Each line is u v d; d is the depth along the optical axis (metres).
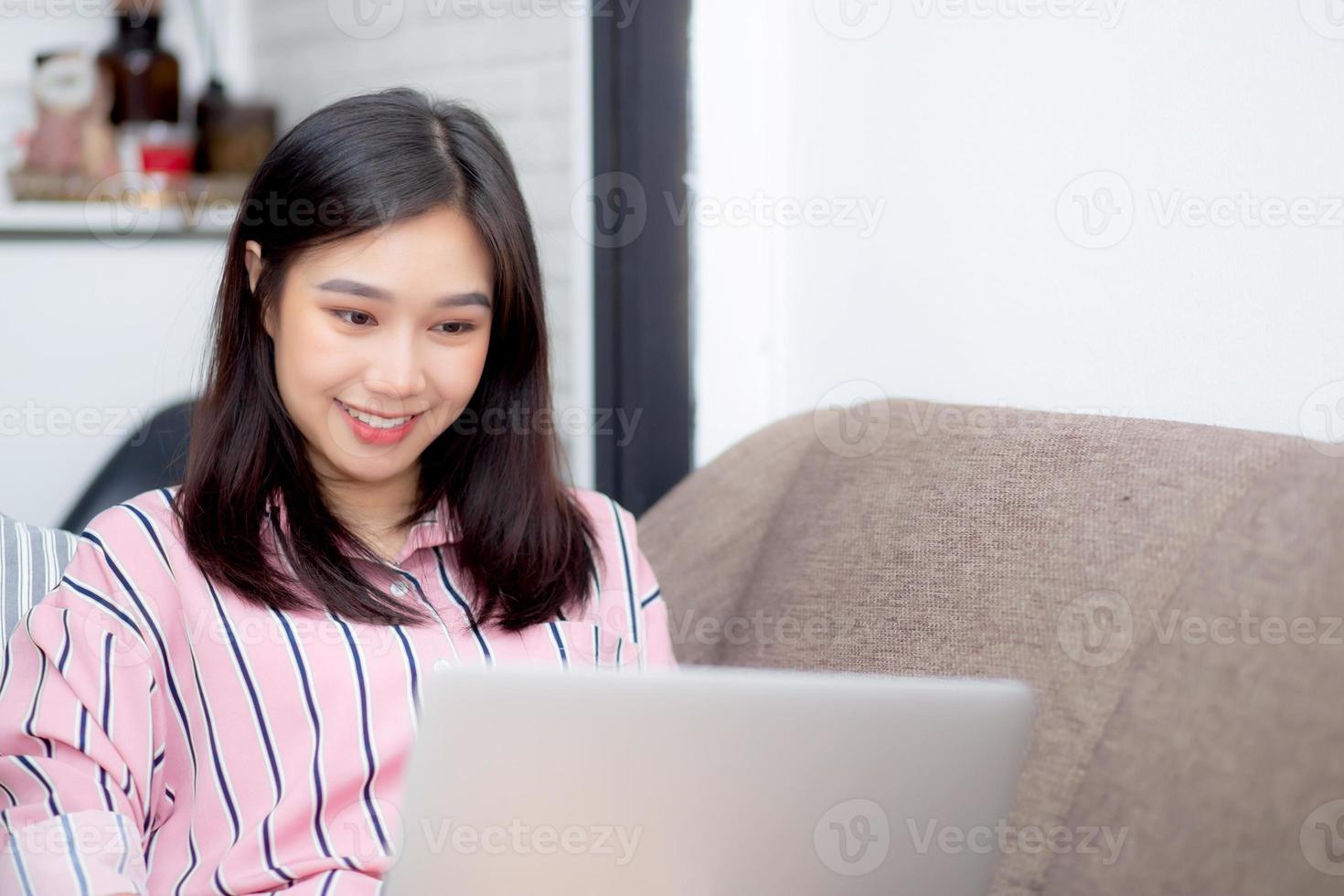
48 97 2.49
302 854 1.05
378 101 1.15
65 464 2.50
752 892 0.83
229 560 1.12
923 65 1.53
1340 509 0.94
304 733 1.09
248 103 2.70
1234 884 0.89
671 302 1.89
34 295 2.42
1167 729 0.96
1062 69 1.38
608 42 1.93
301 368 1.09
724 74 1.79
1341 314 1.16
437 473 1.26
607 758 0.80
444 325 1.12
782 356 1.78
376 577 1.20
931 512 1.23
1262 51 1.21
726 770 0.80
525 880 0.82
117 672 1.05
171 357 2.63
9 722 1.02
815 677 0.80
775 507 1.45
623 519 1.38
